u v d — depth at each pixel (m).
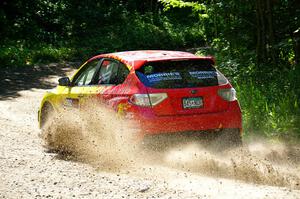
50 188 6.04
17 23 33.41
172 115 7.27
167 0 13.58
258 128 9.09
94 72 8.56
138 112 7.24
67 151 8.34
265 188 5.93
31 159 7.67
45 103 9.86
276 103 9.59
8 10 34.56
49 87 19.44
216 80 7.64
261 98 9.82
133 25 35.75
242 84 10.93
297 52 11.76
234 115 7.57
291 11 12.04
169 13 41.88
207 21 14.41
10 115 12.71
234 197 5.50
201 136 7.40
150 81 7.36
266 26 12.07
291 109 9.10
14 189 6.02
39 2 35.50
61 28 35.06
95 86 8.31
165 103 7.26
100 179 6.43
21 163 7.38
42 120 10.03
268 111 9.27
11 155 7.92
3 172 6.83
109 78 8.08
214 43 13.64
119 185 6.12
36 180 6.42
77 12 36.50
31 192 5.89
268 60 12.00
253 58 12.23
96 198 5.60
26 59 26.94
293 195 5.54
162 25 37.34
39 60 27.17
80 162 7.52
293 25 11.96
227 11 12.69
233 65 12.16
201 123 7.35
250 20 12.60
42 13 35.22
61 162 7.48
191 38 34.28
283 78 10.61
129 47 32.03
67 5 37.00
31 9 34.97
